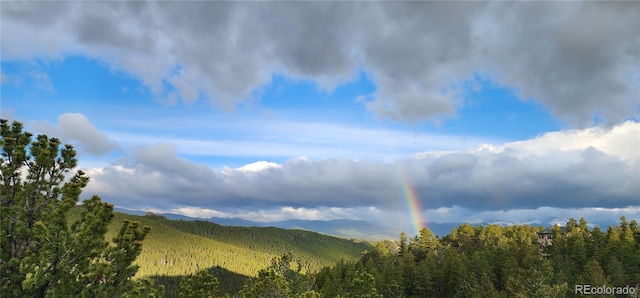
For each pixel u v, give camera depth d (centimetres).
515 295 6662
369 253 16588
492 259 10444
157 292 1803
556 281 7819
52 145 1641
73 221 1595
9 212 1512
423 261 11888
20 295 1482
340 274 11556
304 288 4872
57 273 1529
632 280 8500
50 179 1641
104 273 1575
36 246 1548
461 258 10231
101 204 1684
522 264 9612
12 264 1445
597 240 11588
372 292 3428
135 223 1725
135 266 1697
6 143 1545
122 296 1617
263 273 3622
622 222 13175
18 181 1588
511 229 16750
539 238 15675
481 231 16138
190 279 3400
